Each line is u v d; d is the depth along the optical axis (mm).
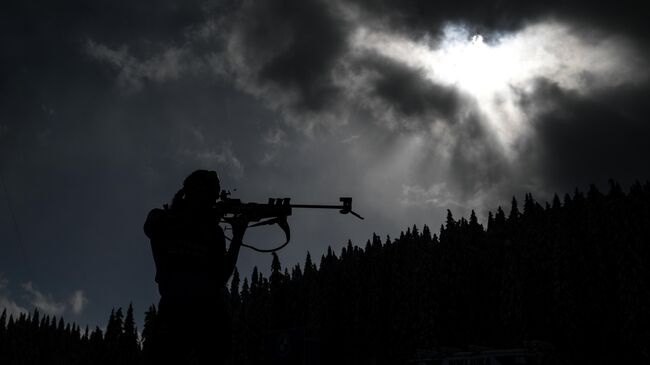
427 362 53344
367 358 102688
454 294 97688
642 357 76875
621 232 88062
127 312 116500
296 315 111688
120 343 113125
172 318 2945
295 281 124312
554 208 115188
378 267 119500
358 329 108062
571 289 86812
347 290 118688
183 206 3221
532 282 90688
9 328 179125
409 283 101312
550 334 83562
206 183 3236
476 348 50562
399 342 96000
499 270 100188
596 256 90562
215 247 3178
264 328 103312
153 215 3152
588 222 97875
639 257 82875
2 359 166125
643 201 92812
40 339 183250
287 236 3715
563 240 92562
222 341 3111
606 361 77688
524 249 97562
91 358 117250
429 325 90875
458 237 114188
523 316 85062
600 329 82312
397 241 130250
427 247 107438
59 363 170000
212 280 3096
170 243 3055
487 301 97875
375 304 110188
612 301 85438
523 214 125938
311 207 3871
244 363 99375
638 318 78625
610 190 101688
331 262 132250
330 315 113750
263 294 111500
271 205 3668
